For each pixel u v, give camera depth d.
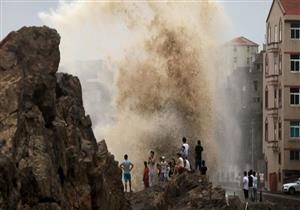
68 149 42.22
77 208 41.88
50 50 41.88
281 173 151.38
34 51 41.38
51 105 41.25
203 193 69.62
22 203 35.97
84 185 42.34
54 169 39.19
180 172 71.81
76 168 42.19
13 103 37.91
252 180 92.19
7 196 33.75
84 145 44.56
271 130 158.00
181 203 68.69
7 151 35.84
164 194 68.44
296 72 152.75
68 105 45.44
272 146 155.38
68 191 41.44
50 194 37.16
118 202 49.38
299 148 151.12
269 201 99.00
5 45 40.59
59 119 42.56
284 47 153.12
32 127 38.75
